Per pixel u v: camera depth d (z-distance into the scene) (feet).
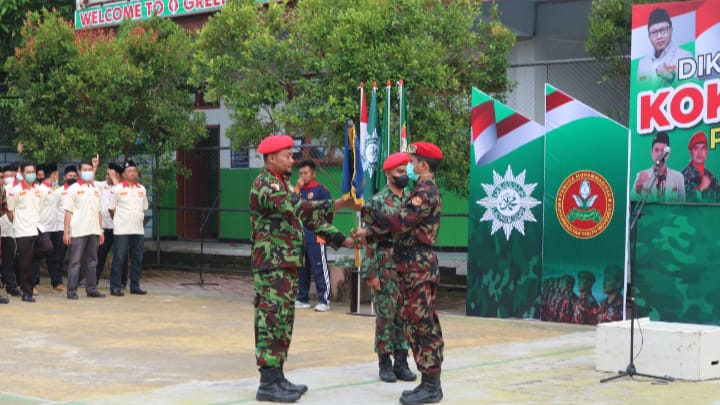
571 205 43.65
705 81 40.93
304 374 32.45
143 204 57.98
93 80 61.52
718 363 31.68
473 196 46.39
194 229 79.36
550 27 58.70
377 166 46.37
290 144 28.40
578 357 35.65
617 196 42.55
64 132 62.34
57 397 28.86
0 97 66.54
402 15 49.52
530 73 60.54
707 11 40.78
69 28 62.59
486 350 37.27
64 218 55.31
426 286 27.96
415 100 50.80
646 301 42.39
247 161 75.36
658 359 31.68
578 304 43.62
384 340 31.09
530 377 31.71
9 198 53.93
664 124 41.88
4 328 43.34
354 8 50.08
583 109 43.19
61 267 60.18
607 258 42.86
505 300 45.65
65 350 37.52
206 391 29.60
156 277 68.44
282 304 28.12
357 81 49.24
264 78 51.90
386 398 28.68
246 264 71.46
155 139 66.44
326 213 28.12
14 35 76.54
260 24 53.57
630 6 48.37
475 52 53.47
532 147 44.98
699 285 41.16
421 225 28.09
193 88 67.05
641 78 42.50
